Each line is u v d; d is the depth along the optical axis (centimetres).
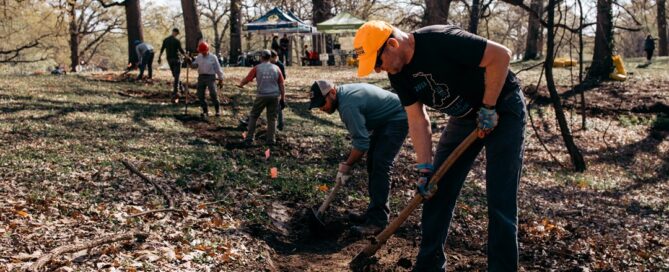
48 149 859
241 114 1367
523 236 630
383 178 604
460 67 407
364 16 4456
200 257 485
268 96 1043
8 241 468
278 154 1004
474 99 421
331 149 1064
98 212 577
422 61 409
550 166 1144
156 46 5531
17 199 597
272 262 523
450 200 462
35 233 496
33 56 5366
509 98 419
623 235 668
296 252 564
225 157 927
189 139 1047
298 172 862
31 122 1073
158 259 464
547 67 1128
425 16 2555
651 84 1978
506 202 421
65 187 662
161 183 715
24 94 1433
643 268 548
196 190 704
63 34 4234
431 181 435
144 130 1094
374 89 593
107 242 480
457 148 428
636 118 1606
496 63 398
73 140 941
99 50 6538
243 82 1052
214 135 1121
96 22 5122
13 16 3584
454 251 584
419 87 423
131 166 768
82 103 1366
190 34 2488
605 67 2067
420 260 473
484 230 652
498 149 421
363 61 409
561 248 592
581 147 1338
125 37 5791
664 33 4272
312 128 1253
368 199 747
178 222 576
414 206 450
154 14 5334
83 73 2150
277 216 646
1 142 888
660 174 1119
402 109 598
